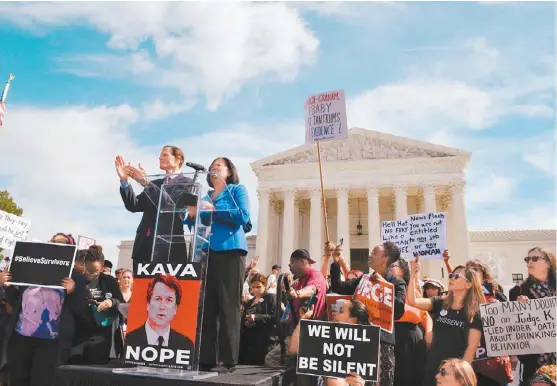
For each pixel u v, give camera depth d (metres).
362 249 53.28
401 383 6.76
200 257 5.34
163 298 4.91
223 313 5.71
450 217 49.94
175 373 4.72
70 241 7.62
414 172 47.97
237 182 6.49
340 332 4.74
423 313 7.48
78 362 6.61
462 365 5.09
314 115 8.32
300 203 53.41
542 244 49.66
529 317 6.00
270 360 7.11
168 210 5.45
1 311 8.49
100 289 7.18
